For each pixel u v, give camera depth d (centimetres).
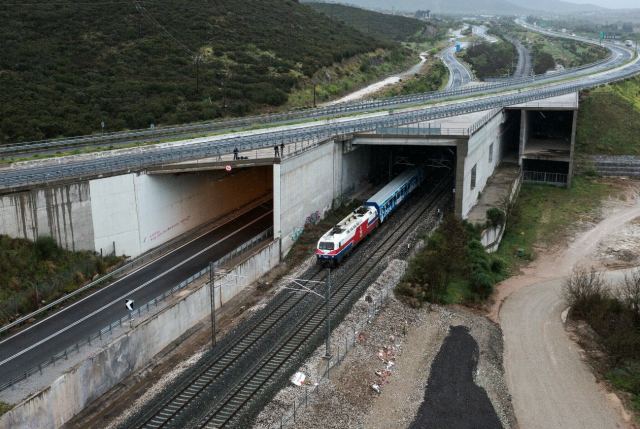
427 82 14788
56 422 3684
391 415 4009
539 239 7656
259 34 13250
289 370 4319
